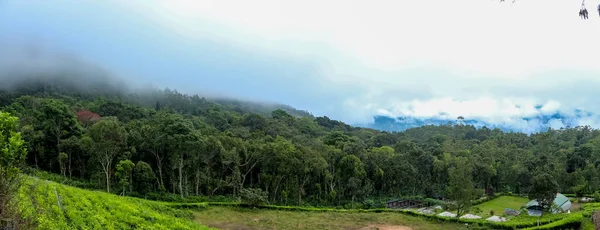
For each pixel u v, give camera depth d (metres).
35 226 14.16
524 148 118.31
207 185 62.00
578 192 74.81
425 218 50.19
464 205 50.56
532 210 57.06
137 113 92.44
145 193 52.50
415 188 81.12
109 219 27.14
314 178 67.12
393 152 87.38
